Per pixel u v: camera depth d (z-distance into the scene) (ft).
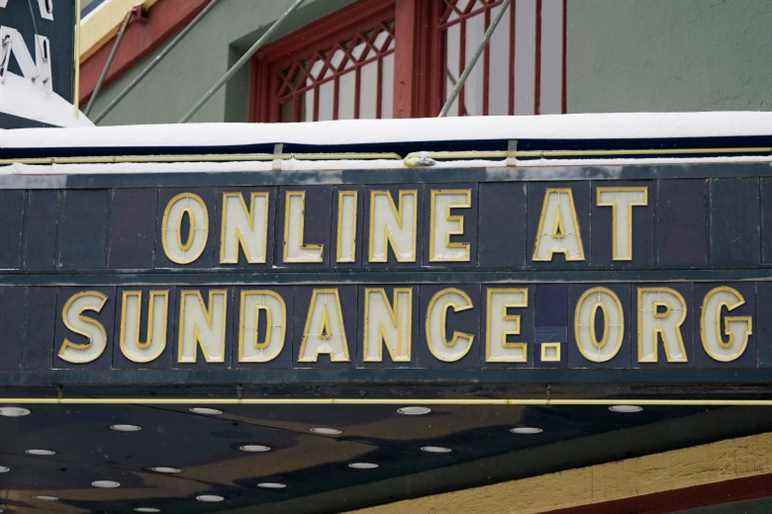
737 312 44.88
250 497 63.87
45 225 48.96
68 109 60.64
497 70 68.90
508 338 45.68
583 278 45.78
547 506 56.24
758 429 52.37
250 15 79.10
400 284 46.65
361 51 75.82
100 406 49.55
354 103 75.46
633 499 54.39
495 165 47.09
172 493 63.21
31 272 48.62
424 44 72.18
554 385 45.29
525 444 55.98
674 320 45.06
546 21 67.26
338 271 47.11
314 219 47.62
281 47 79.56
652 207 45.98
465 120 47.57
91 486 61.93
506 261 46.26
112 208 48.80
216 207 48.26
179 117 82.79
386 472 59.67
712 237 45.55
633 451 54.75
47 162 49.42
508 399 45.93
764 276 45.01
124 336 47.73
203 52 81.97
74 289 48.34
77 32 62.08
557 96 65.87
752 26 58.49
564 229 46.24
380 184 47.52
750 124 46.14
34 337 48.11
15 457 57.26
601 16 63.62
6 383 47.85
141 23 86.53
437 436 54.08
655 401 45.27
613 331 45.21
